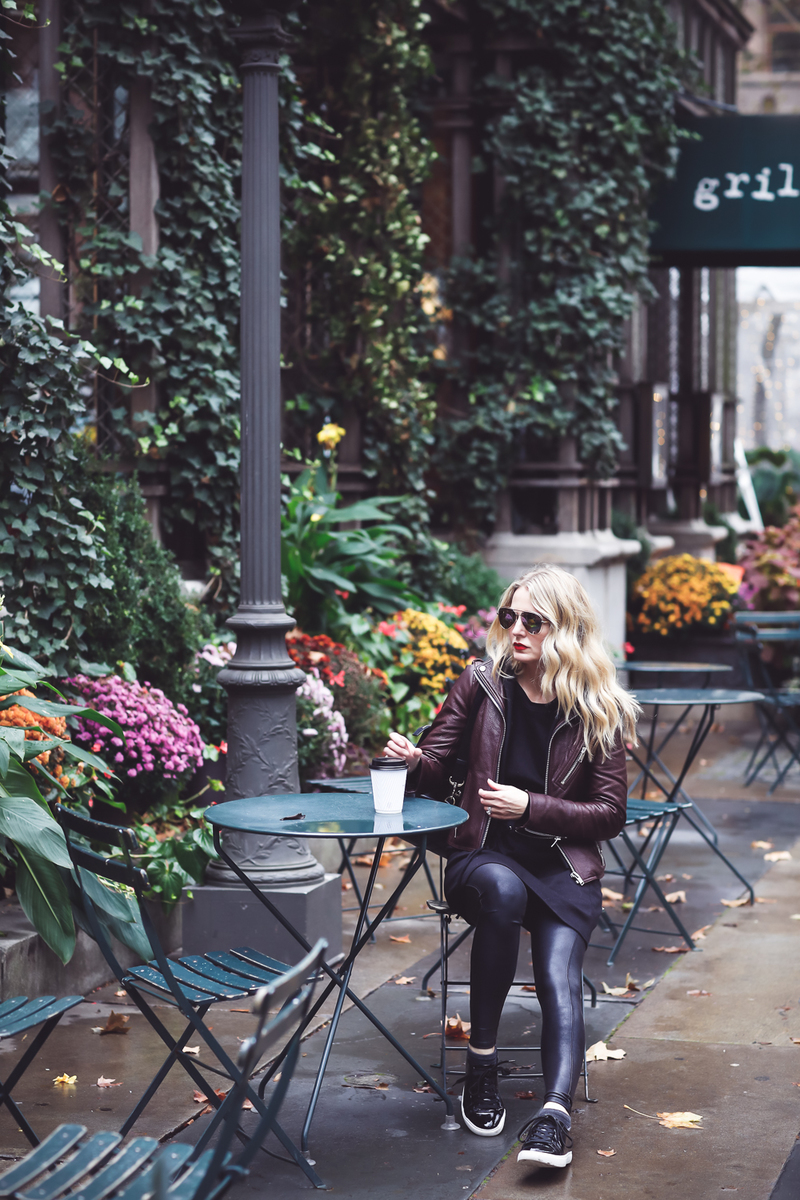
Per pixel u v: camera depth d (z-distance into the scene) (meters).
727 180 11.12
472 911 3.56
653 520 14.24
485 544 10.29
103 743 5.14
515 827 3.58
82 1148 2.40
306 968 2.31
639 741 5.79
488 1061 3.47
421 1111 3.62
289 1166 3.29
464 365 10.20
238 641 4.79
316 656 6.85
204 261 6.61
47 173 6.42
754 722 10.99
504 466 10.15
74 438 5.65
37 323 5.32
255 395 4.76
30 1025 2.93
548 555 10.11
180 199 6.50
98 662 5.62
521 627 3.67
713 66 14.91
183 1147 2.46
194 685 6.06
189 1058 3.30
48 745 4.23
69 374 5.45
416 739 3.92
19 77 6.38
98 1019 4.29
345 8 8.59
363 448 9.00
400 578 8.95
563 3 9.70
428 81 10.05
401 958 4.98
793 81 27.81
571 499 10.20
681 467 14.37
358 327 8.72
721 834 7.11
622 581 11.09
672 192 11.21
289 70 7.14
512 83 9.87
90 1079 3.79
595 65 9.92
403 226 8.86
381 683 7.50
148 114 6.41
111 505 5.75
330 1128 3.51
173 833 5.30
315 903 4.69
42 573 5.39
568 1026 3.30
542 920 3.55
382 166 8.73
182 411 6.54
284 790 4.76
